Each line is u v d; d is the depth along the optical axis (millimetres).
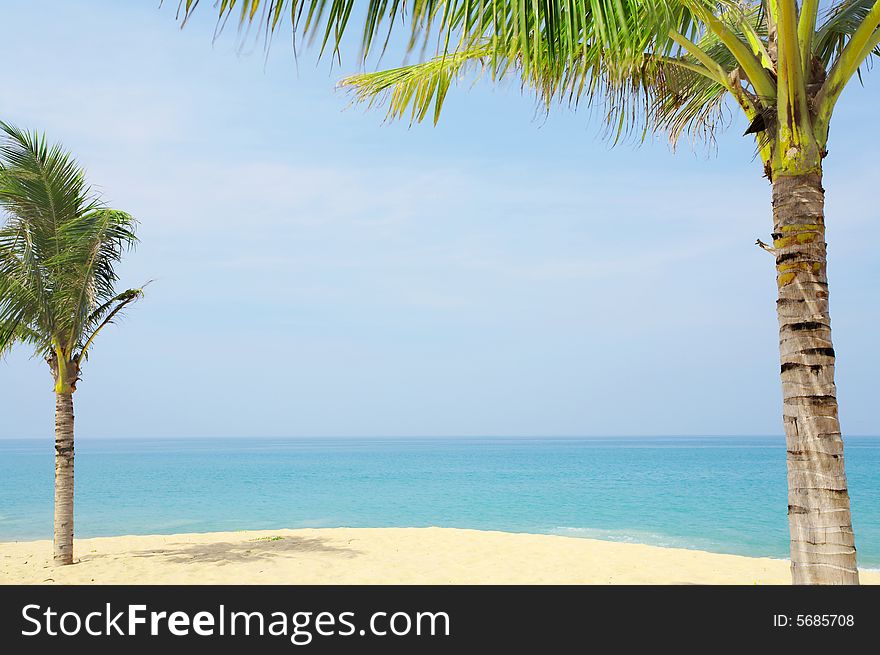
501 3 2697
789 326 3789
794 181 3840
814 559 3609
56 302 10594
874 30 3775
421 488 33000
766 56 4098
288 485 35469
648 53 4594
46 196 10539
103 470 51844
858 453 96000
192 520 20734
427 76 4762
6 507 24375
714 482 37000
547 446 161625
